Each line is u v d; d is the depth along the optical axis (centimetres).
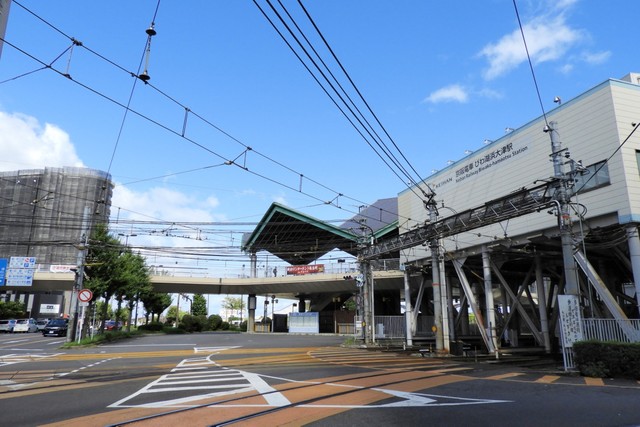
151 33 1095
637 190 1898
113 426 725
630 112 1989
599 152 2014
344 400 948
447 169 3028
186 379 1321
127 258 4050
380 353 2544
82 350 2695
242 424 734
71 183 3712
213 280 6288
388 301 6181
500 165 2567
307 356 2273
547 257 2886
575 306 1633
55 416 808
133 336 4534
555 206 1847
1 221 3641
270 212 5400
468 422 743
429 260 3111
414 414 806
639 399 980
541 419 766
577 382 1298
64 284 5784
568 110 2178
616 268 2945
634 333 1534
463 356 2355
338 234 5216
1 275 4722
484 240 2652
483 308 4338
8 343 3366
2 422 763
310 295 6750
